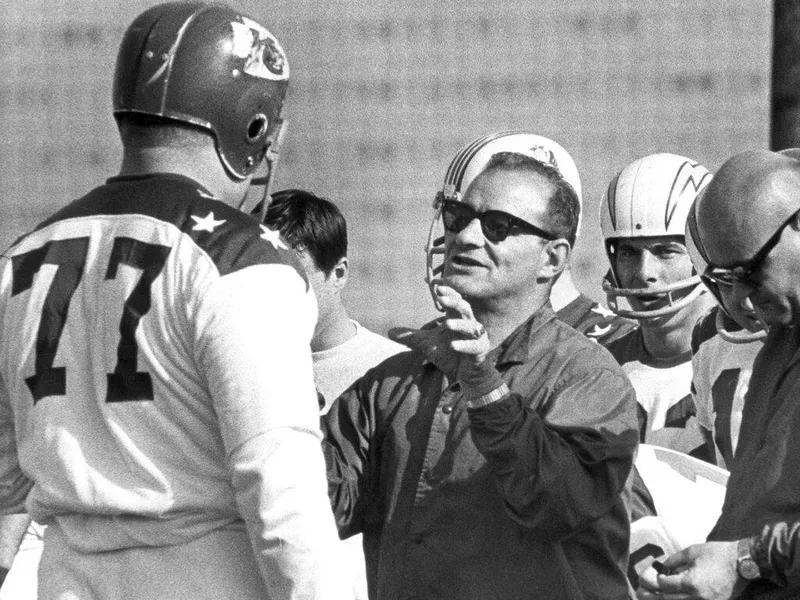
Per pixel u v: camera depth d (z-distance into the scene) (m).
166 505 10.20
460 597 12.08
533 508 11.59
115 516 10.35
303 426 10.00
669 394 18.69
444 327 11.72
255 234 10.48
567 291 19.72
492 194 12.72
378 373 13.24
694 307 18.55
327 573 9.85
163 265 10.29
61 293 10.59
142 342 10.23
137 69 10.79
